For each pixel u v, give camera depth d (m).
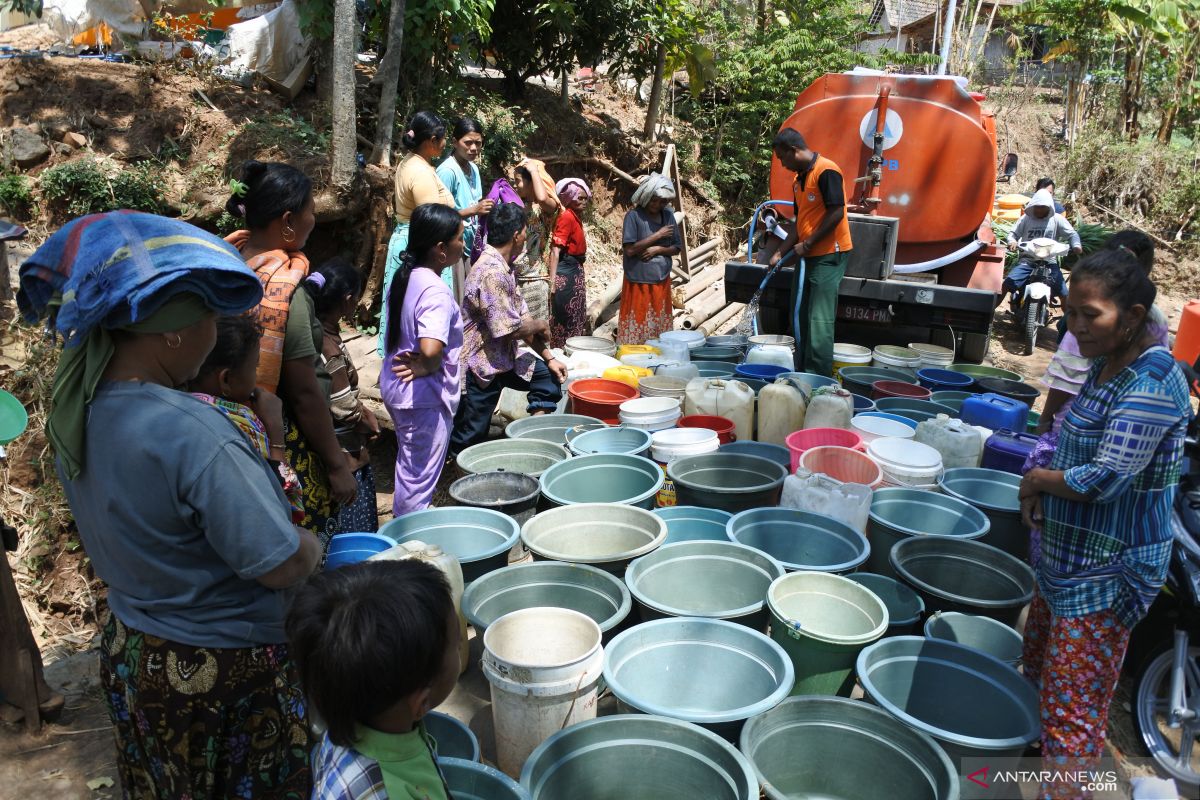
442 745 2.46
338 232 6.32
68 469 1.66
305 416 2.75
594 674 2.42
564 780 2.21
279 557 1.67
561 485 3.79
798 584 2.91
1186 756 2.75
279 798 1.91
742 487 3.84
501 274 4.25
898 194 6.66
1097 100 17.19
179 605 1.69
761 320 7.10
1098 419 2.13
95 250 1.55
